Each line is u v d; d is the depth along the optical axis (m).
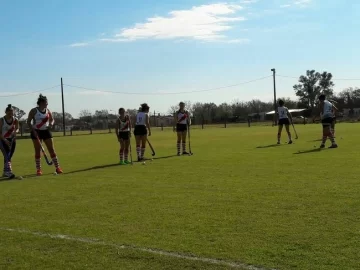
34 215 7.09
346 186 8.44
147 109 15.72
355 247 4.89
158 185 9.61
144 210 7.12
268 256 4.71
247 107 91.94
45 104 12.77
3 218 6.94
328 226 5.74
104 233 5.84
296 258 4.63
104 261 4.78
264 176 10.22
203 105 85.75
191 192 8.56
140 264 4.65
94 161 16.14
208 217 6.47
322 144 17.17
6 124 12.52
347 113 89.06
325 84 99.25
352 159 12.82
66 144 29.70
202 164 13.27
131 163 14.44
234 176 10.44
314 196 7.62
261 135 30.09
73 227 6.20
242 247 5.04
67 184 10.41
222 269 4.41
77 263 4.76
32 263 4.82
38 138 12.69
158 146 22.88
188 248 5.07
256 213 6.59
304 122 57.44
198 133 38.09
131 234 5.74
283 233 5.51
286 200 7.40
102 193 8.88
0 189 10.12
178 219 6.43
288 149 17.28
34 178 11.98
